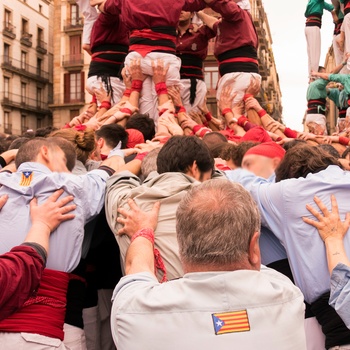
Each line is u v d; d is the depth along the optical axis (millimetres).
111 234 3143
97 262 3342
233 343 1643
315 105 10914
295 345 1712
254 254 1802
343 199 2580
